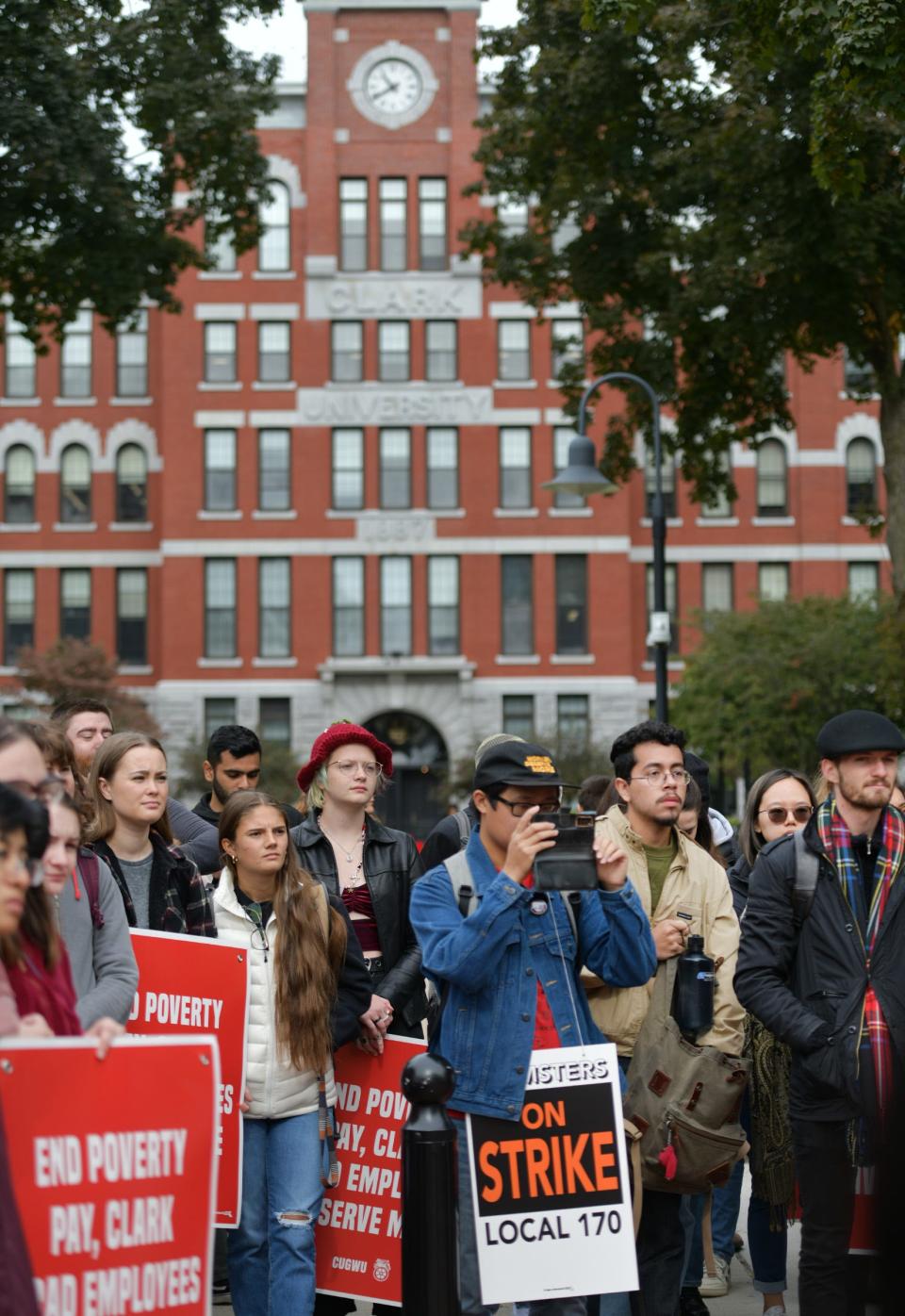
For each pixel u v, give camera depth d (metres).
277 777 43.97
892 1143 4.31
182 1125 4.13
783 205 17.67
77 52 19.34
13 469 50.62
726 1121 5.93
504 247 21.61
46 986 4.18
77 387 50.78
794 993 5.81
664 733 6.25
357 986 6.50
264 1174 6.22
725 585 50.56
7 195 19.06
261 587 49.16
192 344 49.31
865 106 12.71
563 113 19.48
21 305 20.75
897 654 25.61
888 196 17.03
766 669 37.31
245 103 20.11
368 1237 6.47
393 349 49.56
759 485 50.66
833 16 10.85
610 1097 5.25
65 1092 3.96
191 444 49.16
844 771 5.75
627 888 5.28
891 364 19.52
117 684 49.44
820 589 49.03
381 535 49.16
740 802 44.00
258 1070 6.18
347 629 49.09
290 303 49.50
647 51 18.61
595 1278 5.16
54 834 4.28
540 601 49.19
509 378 49.50
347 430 49.47
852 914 5.69
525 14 19.48
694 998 5.89
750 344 19.62
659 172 19.70
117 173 19.52
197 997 6.12
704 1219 8.16
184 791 45.81
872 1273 4.24
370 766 7.25
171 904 6.38
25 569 50.41
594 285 20.67
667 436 22.23
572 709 49.00
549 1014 5.36
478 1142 5.20
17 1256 3.41
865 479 50.62
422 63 50.06
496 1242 5.14
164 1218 4.08
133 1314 4.00
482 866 5.43
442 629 49.19
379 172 49.81
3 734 4.16
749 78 17.36
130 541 50.38
